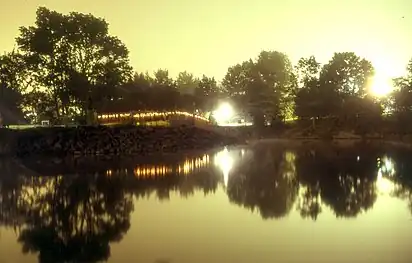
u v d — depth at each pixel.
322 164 62.59
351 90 142.12
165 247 25.30
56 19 96.94
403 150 83.94
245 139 114.12
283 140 119.81
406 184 44.84
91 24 98.31
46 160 72.88
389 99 125.25
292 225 29.34
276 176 51.62
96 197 40.19
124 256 23.98
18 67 100.44
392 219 30.52
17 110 112.00
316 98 136.88
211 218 31.67
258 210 33.94
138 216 32.75
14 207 36.50
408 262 22.14
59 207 36.34
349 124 130.12
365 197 38.38
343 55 142.00
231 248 24.83
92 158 75.44
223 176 52.19
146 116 99.94
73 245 26.12
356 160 67.06
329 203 36.09
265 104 140.50
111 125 89.62
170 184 46.56
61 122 102.75
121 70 100.50
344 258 22.84
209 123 110.38
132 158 74.31
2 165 66.19
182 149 89.88
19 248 25.97
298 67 146.75
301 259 22.83
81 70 98.81
